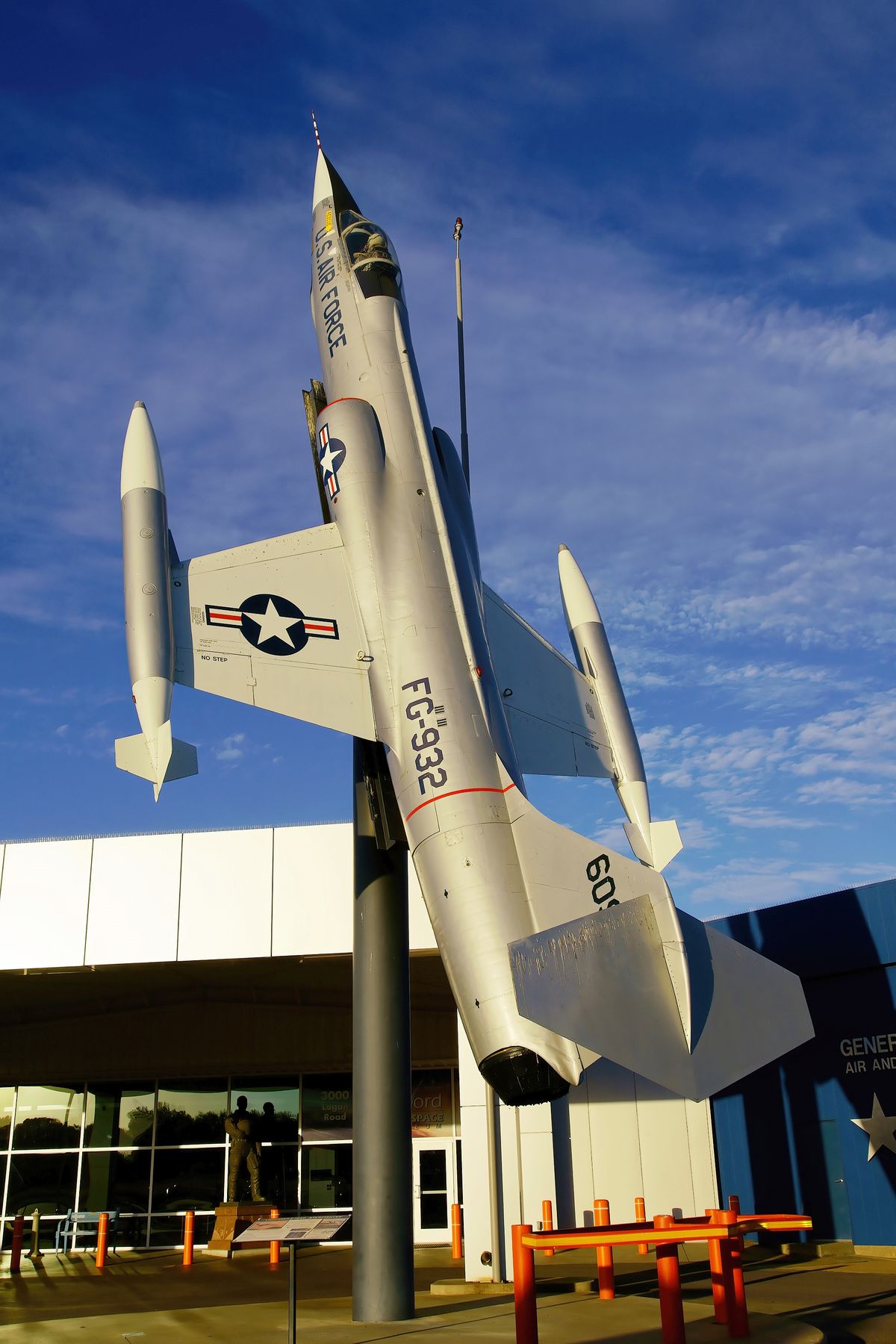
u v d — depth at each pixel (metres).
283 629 11.52
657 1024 8.45
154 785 10.27
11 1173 21.83
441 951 9.82
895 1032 15.56
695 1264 15.07
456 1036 22.55
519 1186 14.41
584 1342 8.47
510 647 13.44
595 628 14.15
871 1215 15.38
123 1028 22.69
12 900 16.78
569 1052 8.99
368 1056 10.71
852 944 16.19
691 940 8.97
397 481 12.50
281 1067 22.50
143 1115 22.27
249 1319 10.29
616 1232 7.36
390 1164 10.40
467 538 13.02
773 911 17.52
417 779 10.34
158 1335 9.34
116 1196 21.66
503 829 9.98
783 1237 16.55
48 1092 22.41
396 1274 10.10
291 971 18.72
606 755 13.20
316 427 13.32
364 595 11.70
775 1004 8.92
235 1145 20.86
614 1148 17.22
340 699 11.16
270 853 16.67
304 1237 7.14
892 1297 11.19
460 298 16.88
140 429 11.89
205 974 18.91
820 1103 16.39
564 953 8.37
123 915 16.64
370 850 11.31
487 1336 8.95
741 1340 8.25
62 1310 12.46
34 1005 21.36
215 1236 19.81
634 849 12.45
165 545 11.44
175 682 10.84
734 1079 8.37
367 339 14.13
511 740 11.02
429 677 10.84
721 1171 17.69
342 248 15.49
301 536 12.42
